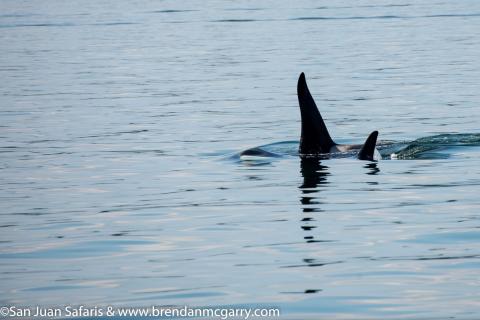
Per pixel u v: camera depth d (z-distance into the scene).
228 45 172.12
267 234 41.62
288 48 162.50
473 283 33.22
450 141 66.56
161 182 55.53
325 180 54.62
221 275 35.19
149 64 142.50
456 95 95.56
